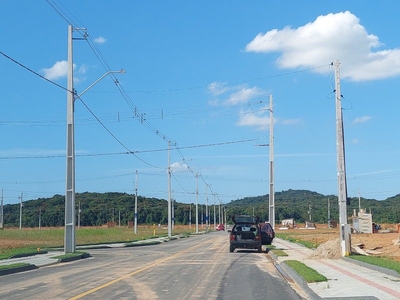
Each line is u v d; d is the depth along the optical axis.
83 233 77.12
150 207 151.25
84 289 16.41
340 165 26.47
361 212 78.50
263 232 42.75
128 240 56.31
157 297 14.71
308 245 39.97
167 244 50.66
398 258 25.06
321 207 159.50
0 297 14.85
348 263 23.64
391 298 12.99
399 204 145.50
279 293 15.55
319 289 15.35
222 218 166.75
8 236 66.31
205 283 17.95
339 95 26.77
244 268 23.66
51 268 24.44
